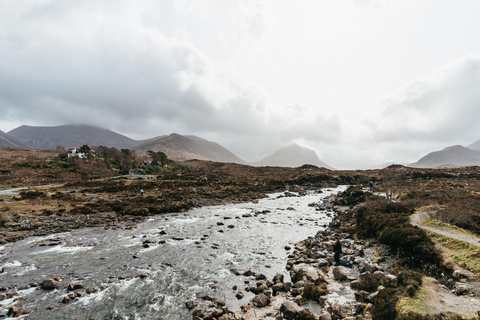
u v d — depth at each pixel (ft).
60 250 83.92
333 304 43.09
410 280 43.14
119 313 47.09
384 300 39.78
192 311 46.91
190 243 91.71
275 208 174.50
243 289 56.03
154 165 519.60
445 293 39.45
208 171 459.32
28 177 305.73
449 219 71.41
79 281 60.39
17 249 85.15
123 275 63.87
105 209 151.84
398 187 180.86
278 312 44.60
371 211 97.86
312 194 266.16
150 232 107.96
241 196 232.32
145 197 190.80
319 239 88.94
